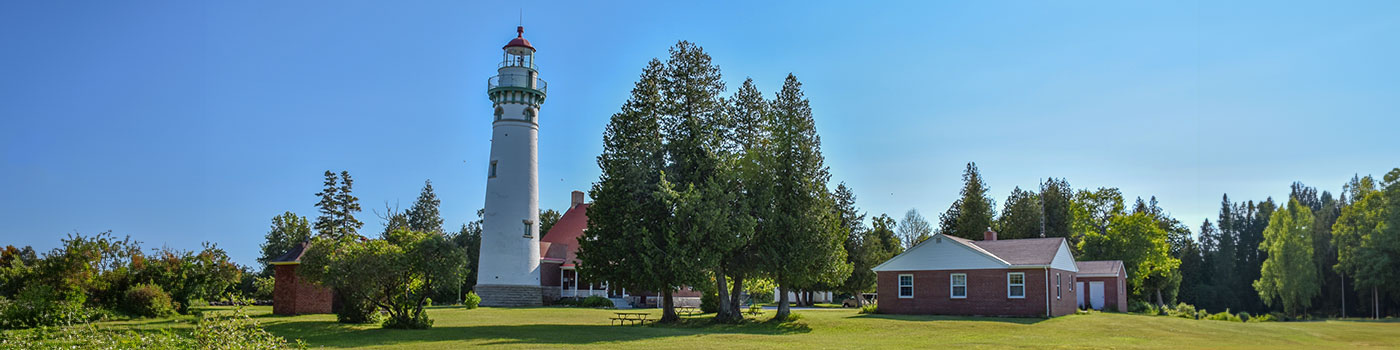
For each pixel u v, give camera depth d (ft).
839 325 118.93
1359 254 230.89
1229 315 173.37
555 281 210.18
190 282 129.29
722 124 129.18
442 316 134.10
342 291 106.42
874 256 215.51
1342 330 127.34
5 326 90.12
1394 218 223.30
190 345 50.75
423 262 99.66
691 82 127.75
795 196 124.57
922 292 152.66
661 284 117.29
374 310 110.32
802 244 122.31
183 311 126.82
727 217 117.29
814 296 266.98
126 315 114.62
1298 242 253.85
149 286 120.26
